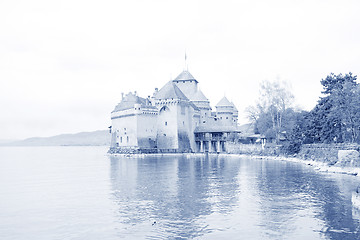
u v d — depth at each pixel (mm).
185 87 174750
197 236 31344
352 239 30016
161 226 34156
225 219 36062
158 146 149125
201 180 61781
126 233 32438
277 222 34844
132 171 79812
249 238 30703
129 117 148500
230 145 142125
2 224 35906
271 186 54031
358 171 65188
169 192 50312
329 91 93375
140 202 44094
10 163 125812
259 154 118625
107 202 44500
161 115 150500
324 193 47562
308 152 94438
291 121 112375
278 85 116438
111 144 165250
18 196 50344
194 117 158375
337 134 88938
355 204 40156
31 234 32812
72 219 37188
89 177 71125
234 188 52781
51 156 192750
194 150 154500
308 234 31391
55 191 54062
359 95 78562
